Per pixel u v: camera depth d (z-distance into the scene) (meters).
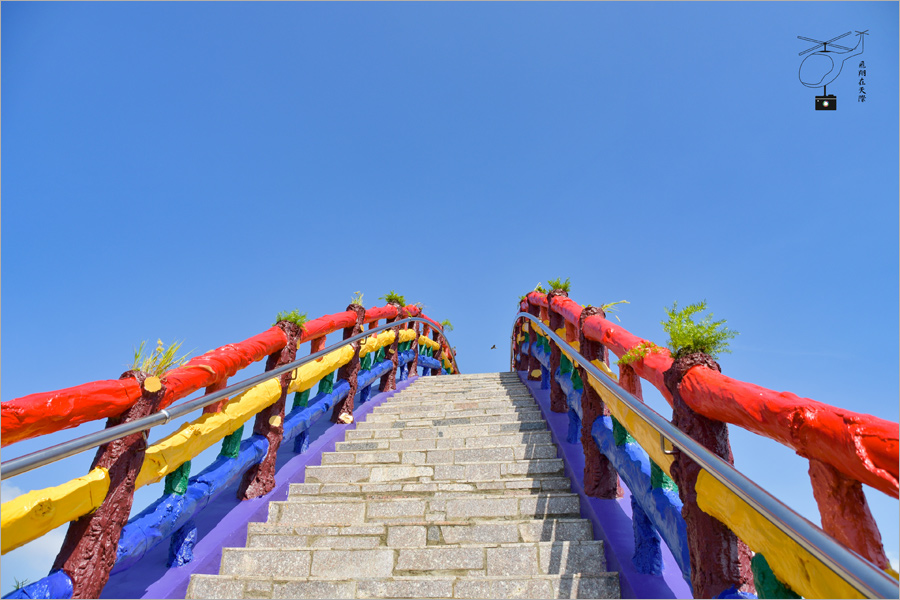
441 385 8.03
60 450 1.45
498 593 2.24
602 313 3.22
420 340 10.70
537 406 5.29
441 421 4.92
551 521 2.75
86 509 1.73
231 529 2.76
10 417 1.43
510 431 4.44
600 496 2.92
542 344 6.05
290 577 2.32
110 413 1.84
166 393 2.11
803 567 1.10
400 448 4.20
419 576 2.34
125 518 1.88
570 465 3.38
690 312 1.82
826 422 1.05
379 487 3.37
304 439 4.03
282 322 3.61
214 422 2.61
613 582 2.24
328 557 2.57
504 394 6.32
